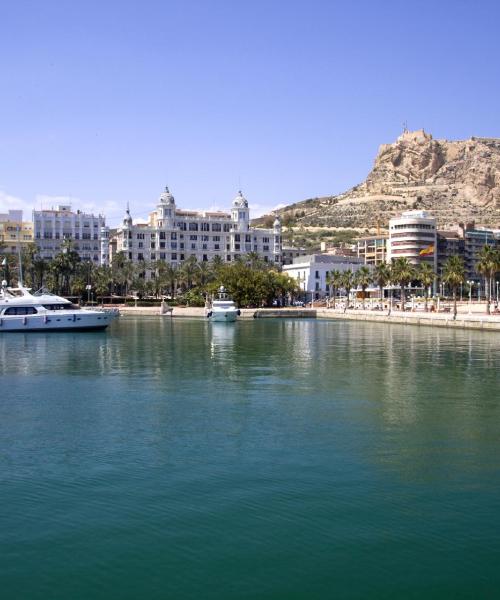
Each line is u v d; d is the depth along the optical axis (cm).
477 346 9894
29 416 4588
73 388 5781
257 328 14738
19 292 13088
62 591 2158
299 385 5925
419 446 3778
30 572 2277
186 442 3866
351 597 2127
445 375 6581
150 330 13725
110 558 2373
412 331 13638
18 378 6400
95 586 2189
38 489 3053
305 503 2873
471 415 4594
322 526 2634
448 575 2256
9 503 2880
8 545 2473
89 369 7062
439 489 3053
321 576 2250
